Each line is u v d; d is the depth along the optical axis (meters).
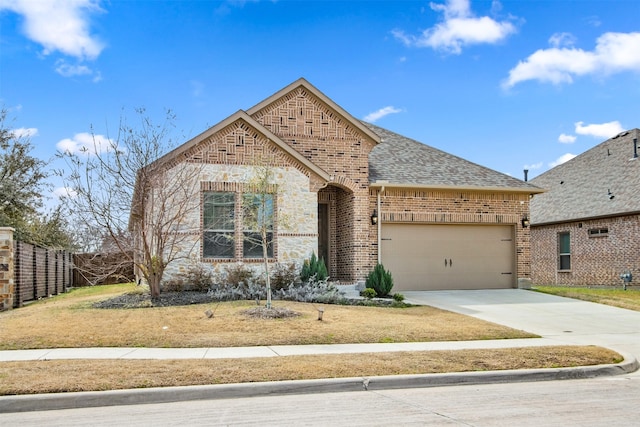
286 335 11.78
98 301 16.58
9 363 9.27
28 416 6.99
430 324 13.47
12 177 30.48
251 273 17.78
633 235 24.50
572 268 28.14
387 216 20.66
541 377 9.19
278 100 19.86
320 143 20.09
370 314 14.63
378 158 22.88
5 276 17.06
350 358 9.78
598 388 8.45
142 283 22.45
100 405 7.50
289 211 18.70
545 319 15.23
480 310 16.59
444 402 7.50
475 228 21.88
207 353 10.27
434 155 24.28
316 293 17.30
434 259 21.31
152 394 7.69
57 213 32.78
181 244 17.55
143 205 16.38
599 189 28.05
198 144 17.91
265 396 8.00
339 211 21.56
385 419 6.60
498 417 6.66
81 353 10.27
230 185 18.11
